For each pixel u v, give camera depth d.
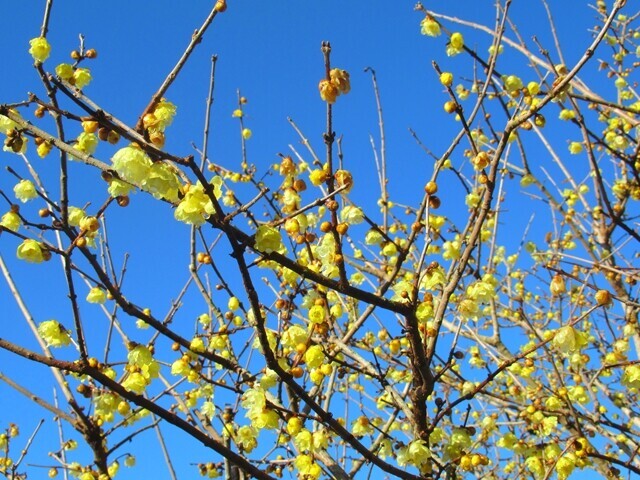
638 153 5.70
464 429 3.68
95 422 4.83
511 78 4.40
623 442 5.36
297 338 3.38
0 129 3.16
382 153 5.01
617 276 5.70
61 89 2.42
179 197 2.70
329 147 3.01
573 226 6.16
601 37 3.25
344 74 2.89
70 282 2.97
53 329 3.53
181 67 2.63
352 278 5.40
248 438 4.45
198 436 2.95
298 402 4.12
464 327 6.20
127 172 2.50
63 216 3.31
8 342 2.91
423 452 3.41
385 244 4.64
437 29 4.30
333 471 3.97
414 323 3.17
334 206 3.00
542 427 4.50
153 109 2.62
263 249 2.66
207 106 4.46
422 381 3.44
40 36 3.10
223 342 4.66
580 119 5.39
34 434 5.59
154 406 2.93
